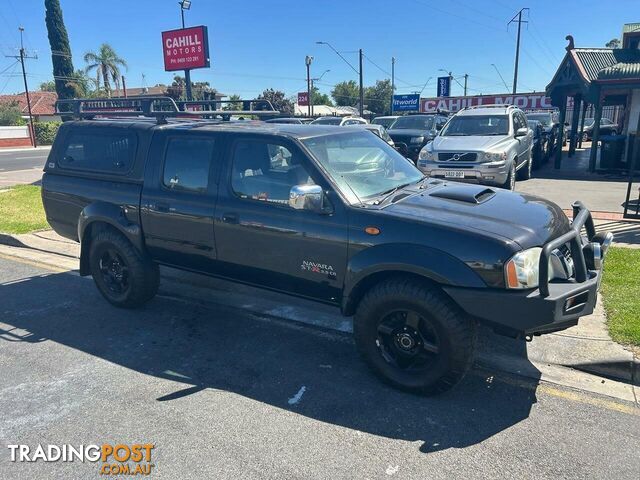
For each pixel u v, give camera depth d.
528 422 3.42
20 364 4.36
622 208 9.77
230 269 4.66
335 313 5.30
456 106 38.12
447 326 3.48
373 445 3.21
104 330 5.02
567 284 3.50
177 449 3.21
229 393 3.85
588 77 15.69
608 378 3.96
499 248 3.35
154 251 5.16
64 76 55.50
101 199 5.37
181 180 4.82
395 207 3.85
